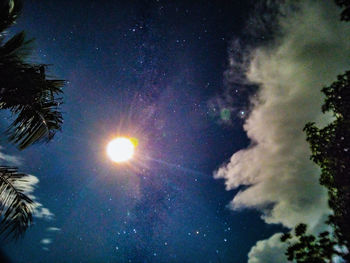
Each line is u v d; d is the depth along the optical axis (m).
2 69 2.62
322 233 2.50
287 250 2.58
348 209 2.43
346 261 2.23
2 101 2.70
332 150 2.64
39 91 2.85
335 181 2.61
